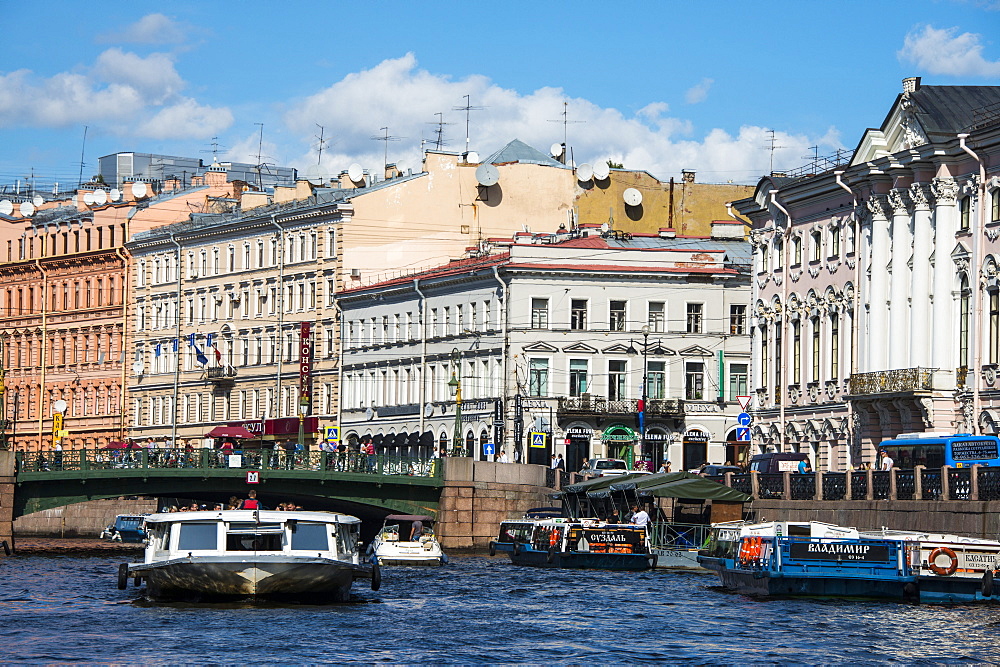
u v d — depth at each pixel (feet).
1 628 160.66
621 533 250.98
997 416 236.22
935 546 183.42
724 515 260.21
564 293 357.00
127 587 207.21
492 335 358.84
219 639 153.48
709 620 169.68
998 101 255.29
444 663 141.69
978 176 242.17
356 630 160.86
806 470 253.65
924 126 249.14
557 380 355.97
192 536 181.88
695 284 362.74
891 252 260.83
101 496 288.92
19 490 287.07
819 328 283.38
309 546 183.21
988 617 170.60
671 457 359.66
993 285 238.27
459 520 300.40
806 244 288.71
